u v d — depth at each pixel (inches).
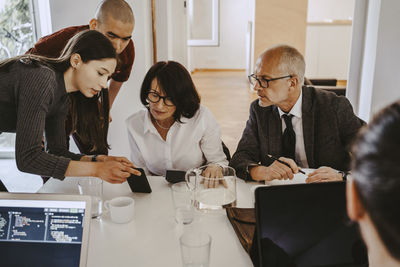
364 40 124.3
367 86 122.2
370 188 11.6
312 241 36.5
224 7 396.8
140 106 124.3
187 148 70.5
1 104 51.2
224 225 47.5
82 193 51.6
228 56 408.8
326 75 289.4
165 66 62.3
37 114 50.1
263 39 250.7
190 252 36.4
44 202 34.9
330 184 36.7
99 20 82.0
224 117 209.9
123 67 100.4
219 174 56.4
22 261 35.0
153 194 56.8
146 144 70.6
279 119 71.1
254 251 38.5
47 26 136.7
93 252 42.0
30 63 50.9
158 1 128.5
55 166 50.6
